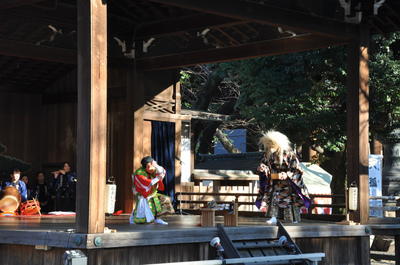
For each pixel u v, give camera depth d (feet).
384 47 49.16
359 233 33.58
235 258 26.53
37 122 53.47
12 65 49.19
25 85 52.65
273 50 39.06
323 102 52.85
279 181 33.37
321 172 70.90
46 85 53.62
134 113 46.52
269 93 49.24
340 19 33.96
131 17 45.70
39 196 48.52
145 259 25.82
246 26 39.81
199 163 71.77
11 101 52.01
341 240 33.37
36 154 53.16
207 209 29.73
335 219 38.96
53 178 49.75
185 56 43.98
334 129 49.78
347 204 33.96
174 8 42.75
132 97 46.57
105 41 24.48
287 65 48.98
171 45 44.73
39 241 25.00
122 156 47.14
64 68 51.49
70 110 51.67
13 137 51.88
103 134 24.31
